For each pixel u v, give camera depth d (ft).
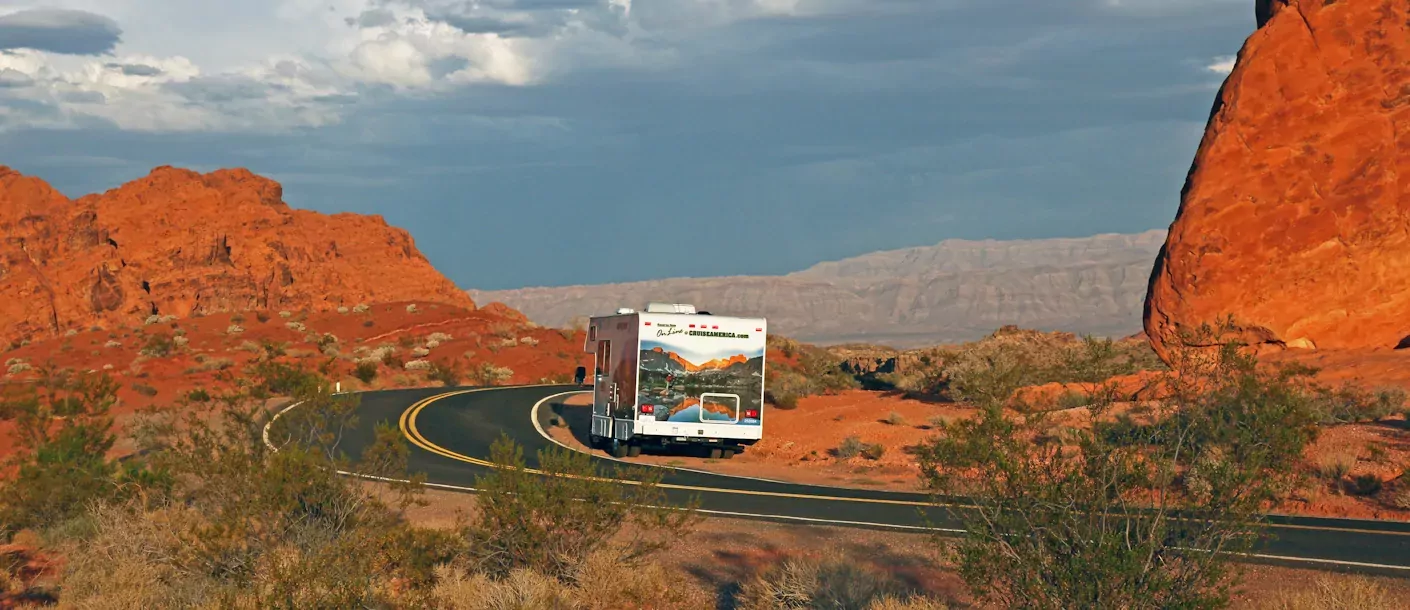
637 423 86.38
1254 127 94.17
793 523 54.34
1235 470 25.95
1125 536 25.90
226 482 40.47
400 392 149.07
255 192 346.74
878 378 157.99
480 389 159.12
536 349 236.22
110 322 286.25
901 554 45.24
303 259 322.14
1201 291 92.63
